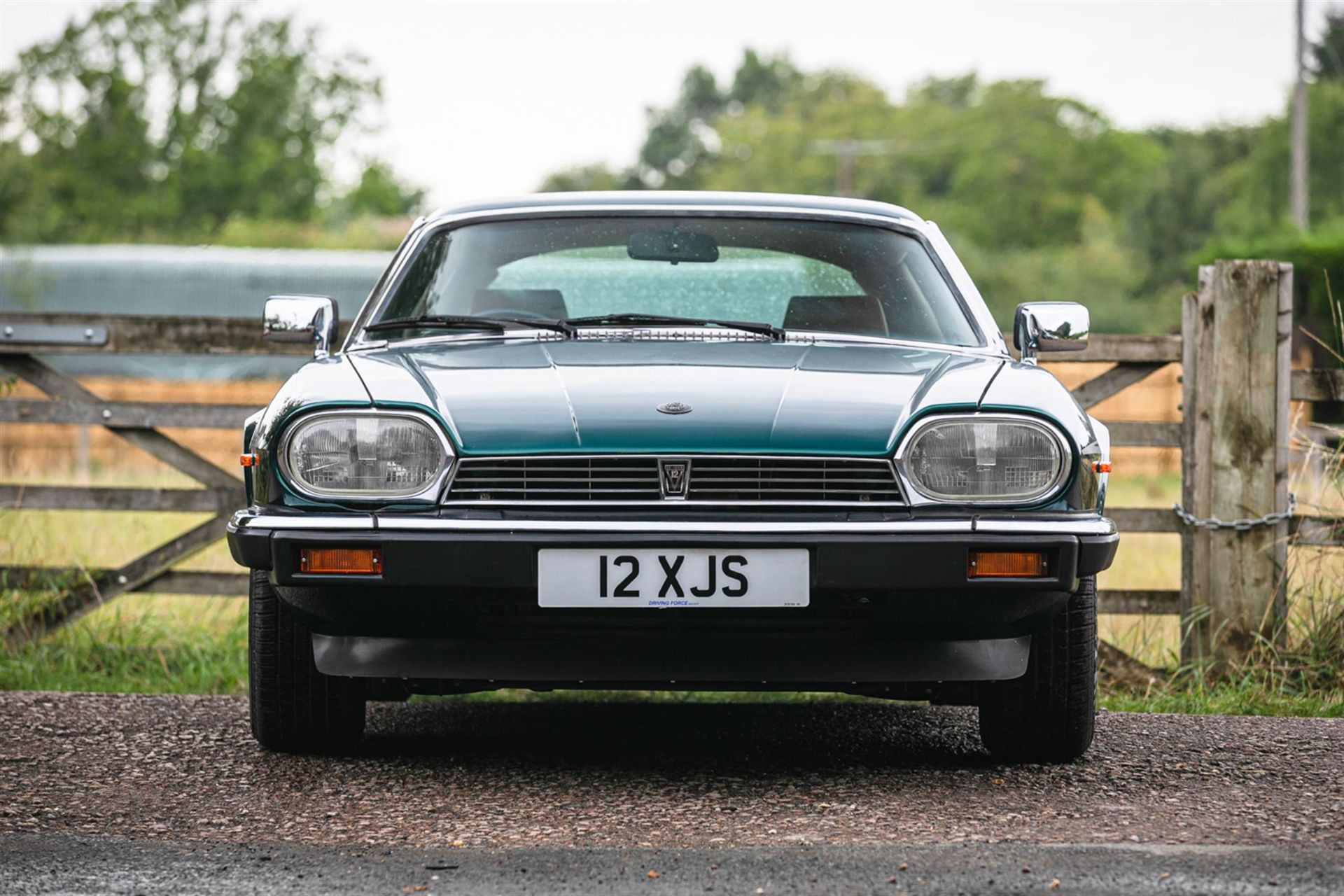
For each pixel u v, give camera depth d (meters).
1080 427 5.41
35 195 54.00
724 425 5.24
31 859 4.52
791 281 6.68
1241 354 9.02
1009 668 5.54
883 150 104.44
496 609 5.38
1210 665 8.80
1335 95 65.44
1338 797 5.41
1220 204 75.62
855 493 5.21
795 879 4.29
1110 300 77.69
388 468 5.25
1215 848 4.61
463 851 4.62
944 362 5.94
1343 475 8.98
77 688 8.41
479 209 7.13
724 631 5.33
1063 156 100.38
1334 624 8.67
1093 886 4.18
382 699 6.32
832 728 6.98
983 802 5.30
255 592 5.95
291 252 37.09
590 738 6.65
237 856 4.57
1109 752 6.25
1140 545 14.81
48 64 71.81
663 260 6.77
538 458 5.19
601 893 4.18
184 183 73.31
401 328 6.54
